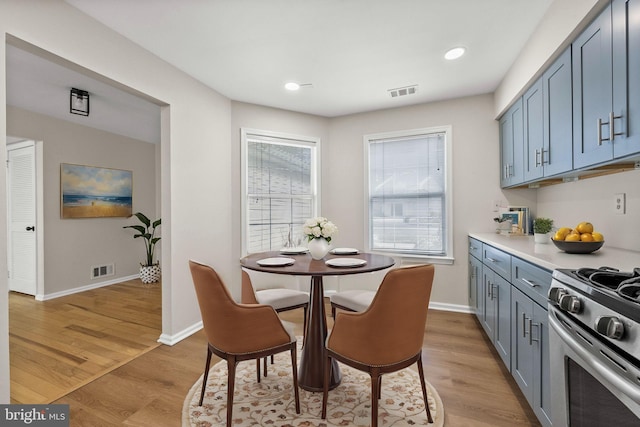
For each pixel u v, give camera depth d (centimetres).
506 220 304
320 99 338
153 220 533
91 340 269
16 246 416
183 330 274
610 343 88
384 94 324
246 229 350
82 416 170
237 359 160
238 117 345
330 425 162
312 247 211
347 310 214
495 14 196
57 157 405
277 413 173
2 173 155
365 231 376
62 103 347
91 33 198
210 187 308
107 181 462
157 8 190
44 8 174
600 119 146
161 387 198
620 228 184
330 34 219
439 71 273
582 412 103
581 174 192
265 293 231
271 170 369
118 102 341
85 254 437
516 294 185
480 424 162
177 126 267
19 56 239
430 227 348
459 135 333
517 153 263
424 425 162
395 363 151
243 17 199
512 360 192
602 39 144
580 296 101
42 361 231
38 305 366
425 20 202
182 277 273
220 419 167
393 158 366
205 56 249
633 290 85
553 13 183
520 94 251
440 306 342
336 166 392
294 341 175
